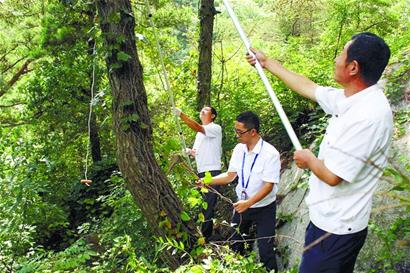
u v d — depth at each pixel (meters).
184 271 3.19
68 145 8.68
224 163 6.78
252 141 4.12
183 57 7.75
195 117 6.84
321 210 2.40
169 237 3.90
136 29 4.79
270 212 4.21
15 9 9.85
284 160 6.29
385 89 5.25
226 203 6.09
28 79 8.92
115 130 3.88
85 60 7.34
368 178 2.29
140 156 3.83
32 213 4.98
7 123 8.99
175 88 7.07
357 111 2.22
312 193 2.49
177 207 3.95
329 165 2.24
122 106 3.79
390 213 3.53
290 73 2.78
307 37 10.73
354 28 7.51
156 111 6.83
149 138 3.91
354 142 2.19
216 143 5.59
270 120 7.02
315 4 10.75
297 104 6.90
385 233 3.21
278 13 11.28
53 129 8.66
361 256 3.53
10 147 5.62
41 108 8.52
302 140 6.30
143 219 4.93
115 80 3.79
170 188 3.97
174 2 10.37
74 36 6.07
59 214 5.51
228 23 8.88
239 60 8.36
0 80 9.36
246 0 12.84
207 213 5.18
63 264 4.01
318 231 2.44
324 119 5.77
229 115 6.89
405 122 4.59
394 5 8.41
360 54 2.20
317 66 7.33
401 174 1.76
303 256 2.52
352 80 2.27
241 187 4.23
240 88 7.32
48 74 8.23
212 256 3.76
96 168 8.61
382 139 2.20
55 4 6.73
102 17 3.75
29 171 5.25
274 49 9.29
